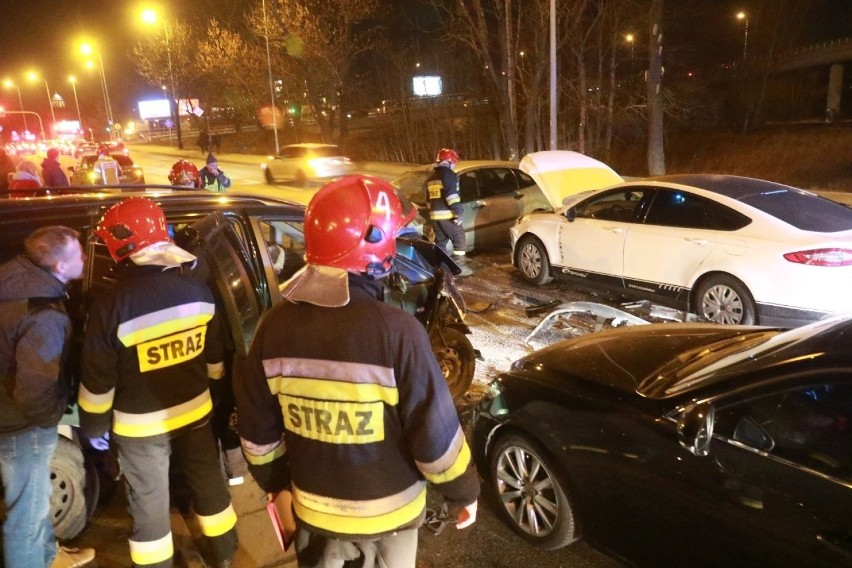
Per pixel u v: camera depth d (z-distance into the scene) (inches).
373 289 76.8
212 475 121.5
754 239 241.8
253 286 153.6
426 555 135.9
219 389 132.0
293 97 1476.4
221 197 177.8
